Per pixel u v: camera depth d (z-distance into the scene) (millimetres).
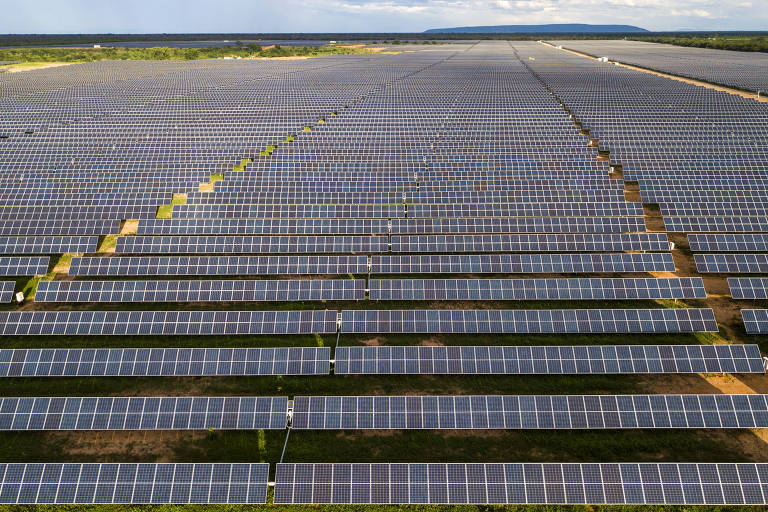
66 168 51438
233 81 118688
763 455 20109
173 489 18531
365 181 45906
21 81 116062
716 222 37469
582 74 128250
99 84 110812
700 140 57875
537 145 57312
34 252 35000
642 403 21234
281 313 27266
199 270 32531
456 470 18719
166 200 43250
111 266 32469
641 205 40375
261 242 34906
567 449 20578
